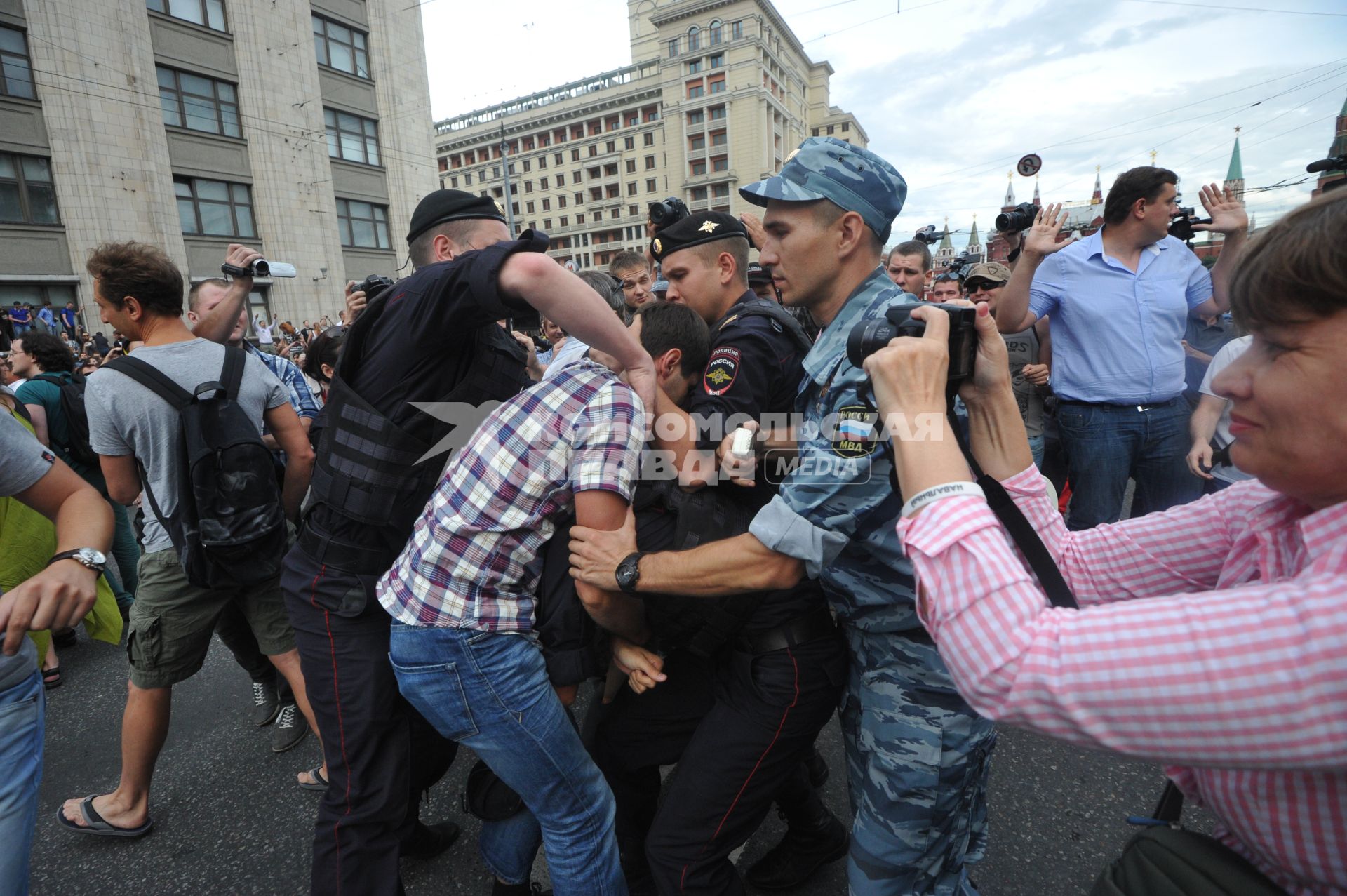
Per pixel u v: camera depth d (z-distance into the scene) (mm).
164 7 17297
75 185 16016
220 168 18594
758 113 57219
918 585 643
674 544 1364
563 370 1310
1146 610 546
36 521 1519
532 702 1294
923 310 758
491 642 1256
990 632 588
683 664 1525
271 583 2059
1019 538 804
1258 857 666
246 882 1822
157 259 1920
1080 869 1735
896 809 1178
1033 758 2211
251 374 2061
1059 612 582
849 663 1341
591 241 69375
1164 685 508
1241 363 589
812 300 1261
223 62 18469
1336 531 558
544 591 1394
